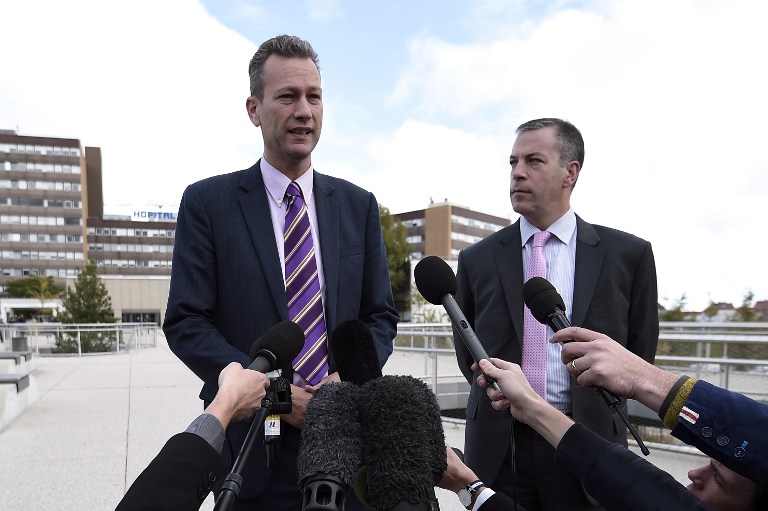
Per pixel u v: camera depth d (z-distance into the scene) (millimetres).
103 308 22516
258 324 1870
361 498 1086
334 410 1119
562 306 1743
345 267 2008
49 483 4043
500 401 1469
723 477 1203
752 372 5855
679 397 1086
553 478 2215
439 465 1183
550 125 2479
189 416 6258
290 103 1852
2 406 5660
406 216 80625
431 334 7242
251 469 1746
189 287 1892
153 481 951
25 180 86625
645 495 1091
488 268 2580
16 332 16250
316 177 2100
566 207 2521
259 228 1934
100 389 8188
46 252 86375
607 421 2287
